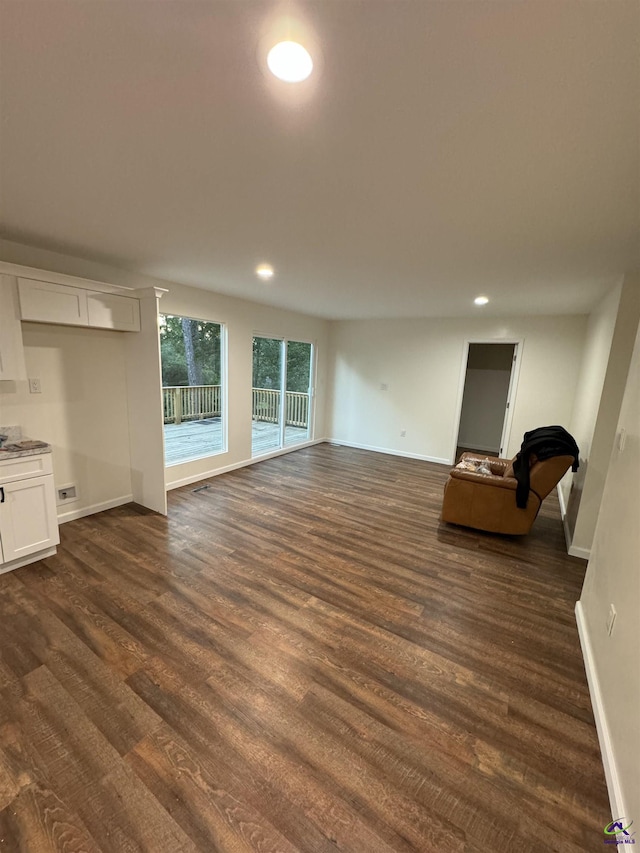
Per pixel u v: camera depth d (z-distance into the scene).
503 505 3.33
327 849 1.17
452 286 3.63
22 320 2.71
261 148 1.40
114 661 1.86
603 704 1.59
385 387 6.39
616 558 1.72
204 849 1.16
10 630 2.05
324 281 3.66
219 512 3.75
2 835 1.18
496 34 0.86
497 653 2.03
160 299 3.81
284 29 0.87
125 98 1.13
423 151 1.39
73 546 2.97
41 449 2.66
